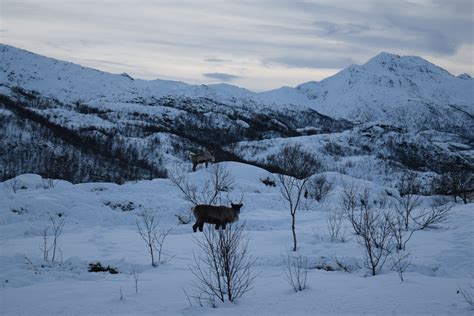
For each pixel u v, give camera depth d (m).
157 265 11.61
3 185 25.88
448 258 11.20
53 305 7.80
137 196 23.47
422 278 9.49
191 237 15.79
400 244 12.63
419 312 6.98
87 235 16.38
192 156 33.50
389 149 140.50
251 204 25.27
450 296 7.87
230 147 135.62
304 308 7.42
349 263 11.09
